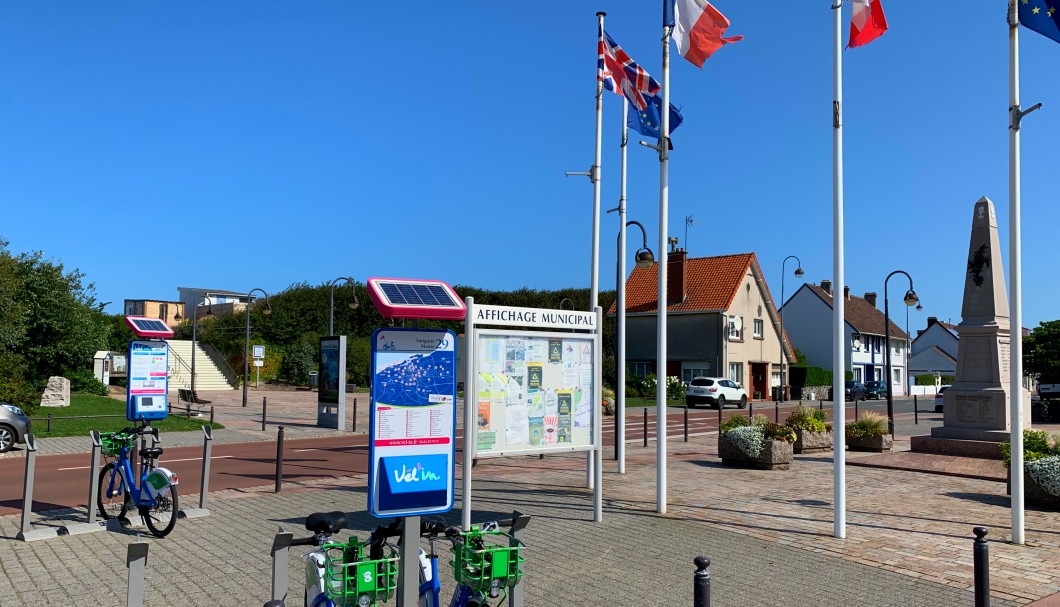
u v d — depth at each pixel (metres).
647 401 42.91
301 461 16.16
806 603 6.39
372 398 4.47
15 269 29.30
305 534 8.58
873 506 10.48
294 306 52.50
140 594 4.42
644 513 9.91
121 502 9.71
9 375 23.91
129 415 8.95
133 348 9.06
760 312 52.03
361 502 10.70
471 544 4.45
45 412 25.11
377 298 4.54
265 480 13.18
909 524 9.38
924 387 74.88
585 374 9.20
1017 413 8.58
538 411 8.79
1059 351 37.62
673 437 22.47
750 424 15.12
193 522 9.26
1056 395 37.62
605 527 9.09
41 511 10.03
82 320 32.12
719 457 15.80
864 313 68.94
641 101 12.39
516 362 8.65
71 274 32.41
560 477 13.16
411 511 4.47
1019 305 8.63
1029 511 10.29
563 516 9.72
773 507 10.37
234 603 6.16
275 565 4.43
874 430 17.05
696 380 41.38
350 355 48.53
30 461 8.40
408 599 4.39
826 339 63.28
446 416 4.70
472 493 11.47
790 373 55.12
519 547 4.45
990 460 14.16
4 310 25.62
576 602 6.33
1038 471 10.44
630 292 53.00
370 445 4.45
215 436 21.34
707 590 4.41
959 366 15.53
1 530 8.72
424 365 4.65
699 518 9.62
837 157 8.83
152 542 8.17
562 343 9.02
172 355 45.59
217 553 7.73
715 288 49.47
